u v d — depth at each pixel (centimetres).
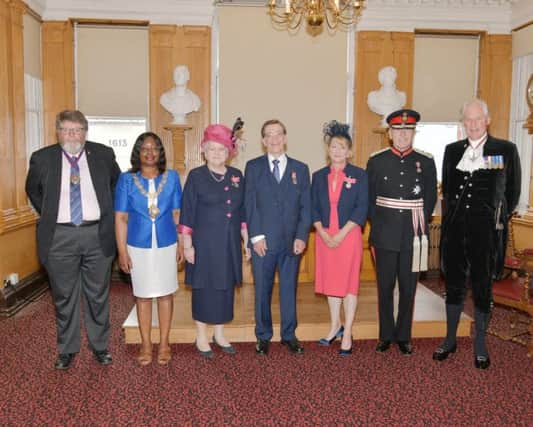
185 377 321
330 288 357
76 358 350
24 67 542
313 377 322
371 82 629
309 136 634
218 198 336
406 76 631
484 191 330
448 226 348
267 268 346
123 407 283
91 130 616
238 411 279
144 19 598
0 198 461
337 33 627
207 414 276
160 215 326
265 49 622
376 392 303
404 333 361
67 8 588
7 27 484
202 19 605
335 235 352
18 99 508
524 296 366
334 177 356
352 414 278
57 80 595
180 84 589
